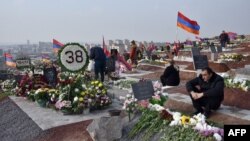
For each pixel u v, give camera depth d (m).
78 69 9.08
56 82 11.17
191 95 7.39
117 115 6.90
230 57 18.03
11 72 20.53
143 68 20.50
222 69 15.59
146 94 6.91
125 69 18.80
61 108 8.22
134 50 21.83
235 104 8.20
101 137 5.90
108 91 11.54
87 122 7.19
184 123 5.64
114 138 6.02
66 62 8.96
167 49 36.62
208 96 7.14
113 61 15.46
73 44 8.99
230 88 9.49
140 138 5.86
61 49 8.91
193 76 14.84
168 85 11.47
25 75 12.30
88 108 8.27
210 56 19.53
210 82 7.39
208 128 5.27
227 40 30.80
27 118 8.13
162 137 5.51
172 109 8.17
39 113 8.48
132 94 7.42
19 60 17.62
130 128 6.29
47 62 16.41
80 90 8.69
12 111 9.24
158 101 7.21
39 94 9.21
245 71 13.72
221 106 8.11
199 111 7.46
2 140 7.36
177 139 5.30
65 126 7.15
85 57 9.12
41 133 6.99
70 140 6.32
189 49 31.56
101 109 8.64
